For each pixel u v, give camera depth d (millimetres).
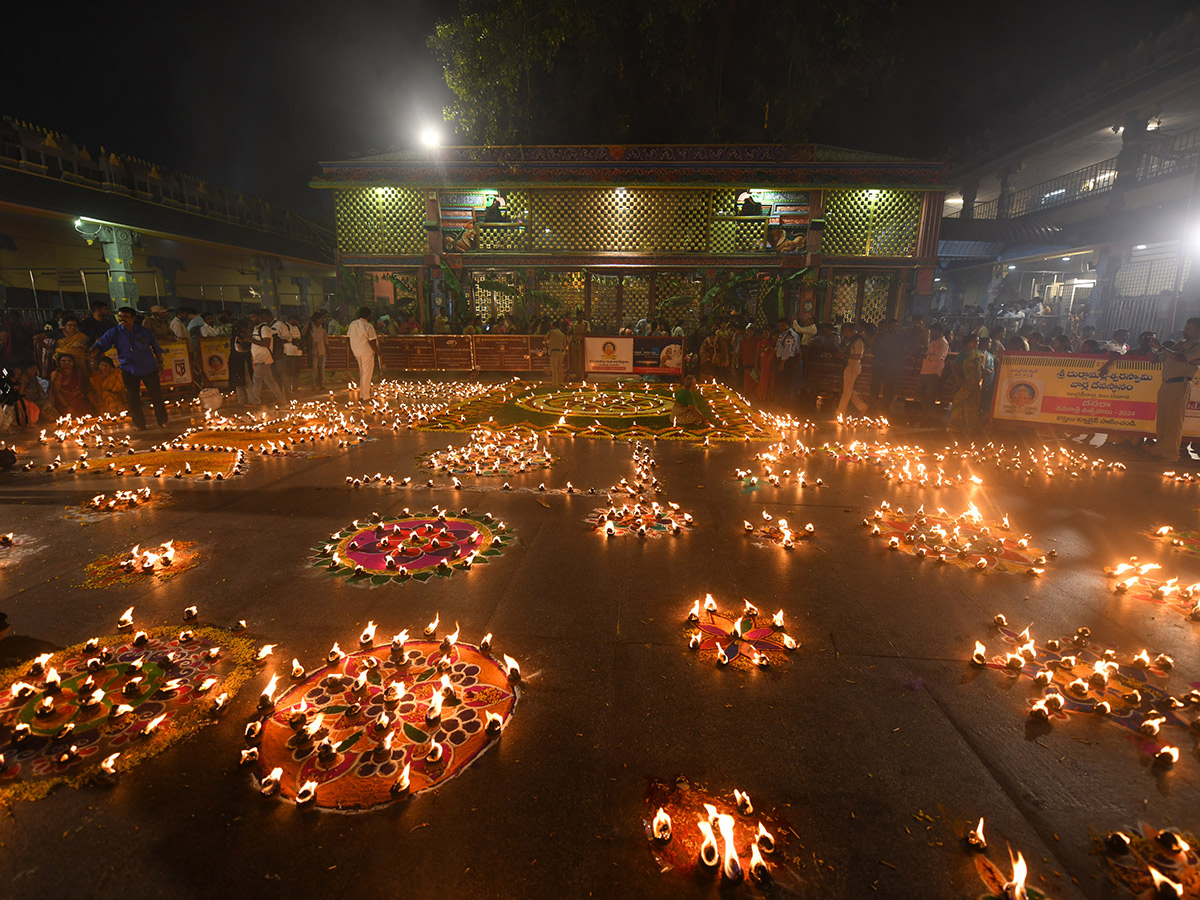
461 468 6672
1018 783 2174
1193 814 2047
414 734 2369
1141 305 19078
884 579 3902
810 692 2688
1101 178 23531
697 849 1878
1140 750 2357
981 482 6383
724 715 2518
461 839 1896
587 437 8633
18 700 2523
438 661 2859
